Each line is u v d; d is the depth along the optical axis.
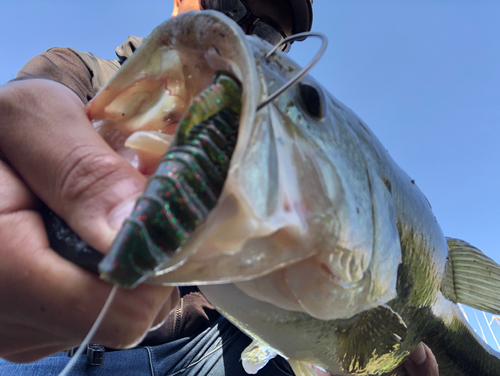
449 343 1.57
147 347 1.53
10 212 0.54
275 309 0.79
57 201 0.51
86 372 1.36
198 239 0.37
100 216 0.48
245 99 0.41
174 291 0.67
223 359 1.60
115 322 0.55
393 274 0.84
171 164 0.36
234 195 0.41
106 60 1.82
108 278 0.32
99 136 0.56
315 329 0.85
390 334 0.96
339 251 0.61
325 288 0.63
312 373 1.16
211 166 0.38
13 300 0.53
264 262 0.50
